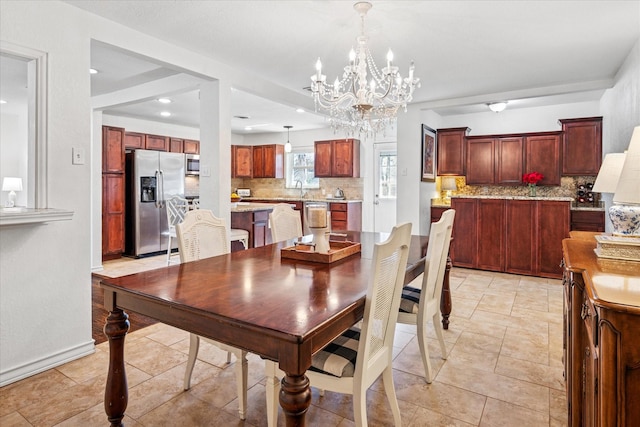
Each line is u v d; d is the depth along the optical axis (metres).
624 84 3.51
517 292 4.07
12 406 1.97
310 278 1.74
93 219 5.07
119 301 1.62
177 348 2.70
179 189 6.66
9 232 2.20
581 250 1.83
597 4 2.44
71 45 2.48
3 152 6.08
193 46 3.19
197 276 1.78
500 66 3.69
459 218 5.29
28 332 2.29
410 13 2.57
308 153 8.28
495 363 2.45
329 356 1.55
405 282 1.95
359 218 7.49
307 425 1.83
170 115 6.42
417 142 5.28
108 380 1.65
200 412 1.93
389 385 1.73
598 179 2.45
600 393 0.97
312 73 3.93
